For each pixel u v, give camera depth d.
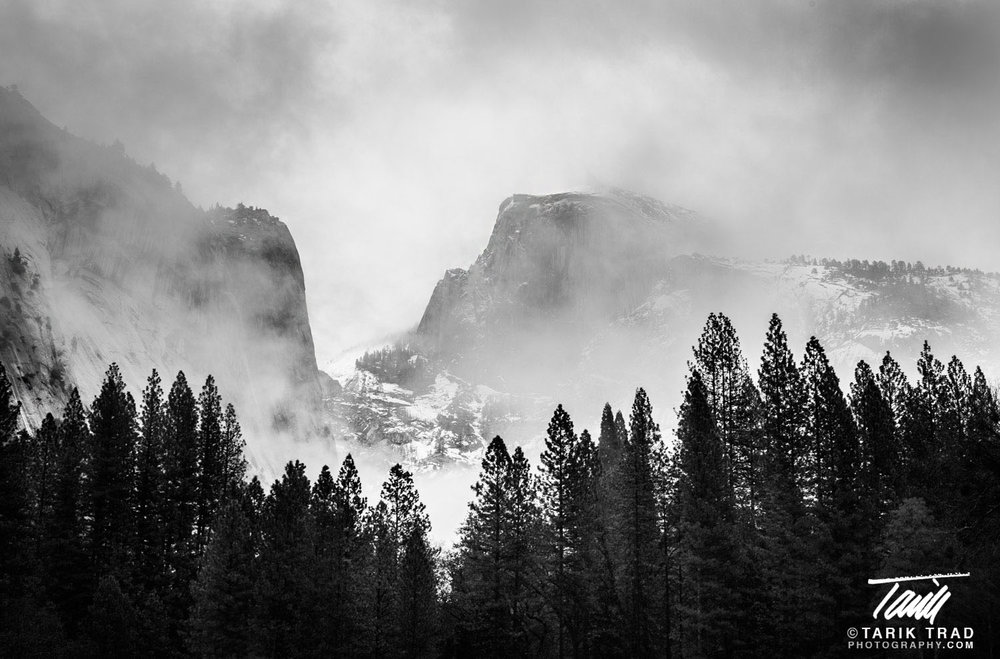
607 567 65.44
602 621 64.06
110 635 60.12
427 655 68.56
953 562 47.78
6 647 55.88
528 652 68.69
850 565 53.16
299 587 63.88
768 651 55.22
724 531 58.09
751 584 56.56
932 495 59.56
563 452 68.56
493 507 68.88
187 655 64.38
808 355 68.31
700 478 62.00
